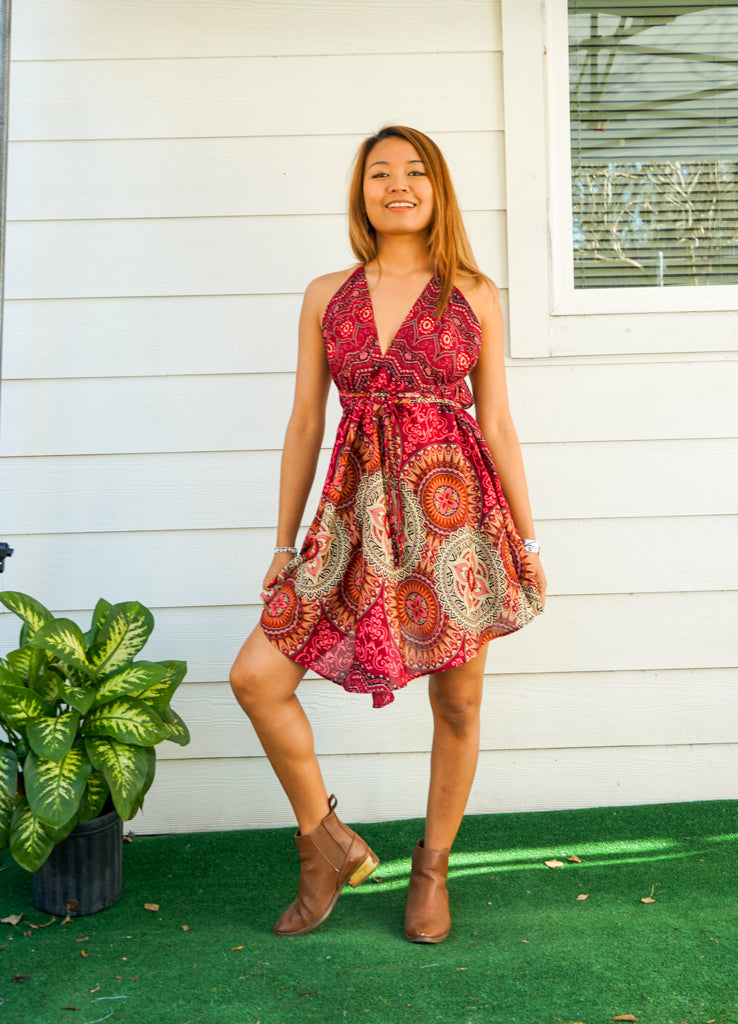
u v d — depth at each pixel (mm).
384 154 1868
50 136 2652
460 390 1892
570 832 2512
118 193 2660
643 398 2668
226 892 2207
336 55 2668
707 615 2686
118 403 2668
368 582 1746
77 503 2660
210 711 2670
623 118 2746
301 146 2670
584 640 2678
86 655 2152
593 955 1821
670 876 2217
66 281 2656
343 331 1845
